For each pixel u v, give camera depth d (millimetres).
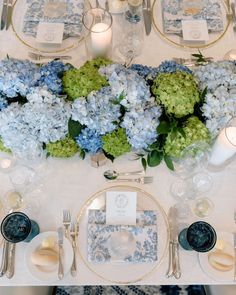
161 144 1095
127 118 1019
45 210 1131
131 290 1618
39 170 1161
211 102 1056
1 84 1044
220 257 1068
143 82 1037
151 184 1174
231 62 1174
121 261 1069
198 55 1301
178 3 1452
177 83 1042
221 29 1430
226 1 1478
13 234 1049
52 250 1069
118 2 1459
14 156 1161
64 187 1163
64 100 1056
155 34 1423
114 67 1077
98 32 1238
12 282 1047
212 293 1308
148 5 1449
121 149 1082
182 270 1073
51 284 1053
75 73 1071
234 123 1095
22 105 1057
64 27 1398
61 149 1102
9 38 1389
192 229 1062
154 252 1080
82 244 1091
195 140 1059
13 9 1432
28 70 1073
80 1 1442
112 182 1174
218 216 1145
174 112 1048
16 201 1127
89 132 1040
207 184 1171
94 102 1005
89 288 1611
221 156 1128
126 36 1383
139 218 1118
